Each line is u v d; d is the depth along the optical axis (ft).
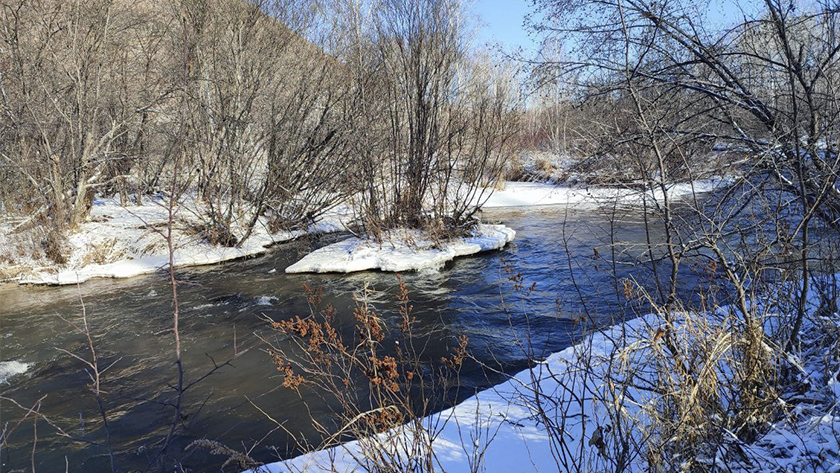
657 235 42.16
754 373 11.39
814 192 14.80
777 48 17.92
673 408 11.37
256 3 54.24
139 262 44.27
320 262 42.09
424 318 29.45
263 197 51.60
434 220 47.70
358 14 52.11
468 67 51.47
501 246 47.06
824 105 15.90
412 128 49.08
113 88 53.42
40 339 28.73
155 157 58.49
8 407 21.15
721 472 10.21
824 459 10.16
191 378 23.03
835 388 11.76
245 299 34.83
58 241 43.01
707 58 19.72
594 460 11.69
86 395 22.06
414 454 11.19
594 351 15.98
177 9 49.83
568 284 33.09
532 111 118.62
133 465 16.94
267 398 20.63
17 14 47.24
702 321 12.48
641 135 14.75
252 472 13.46
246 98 53.36
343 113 53.36
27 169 45.88
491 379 20.94
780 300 13.73
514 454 12.86
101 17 50.67
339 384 21.07
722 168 15.90
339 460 13.33
